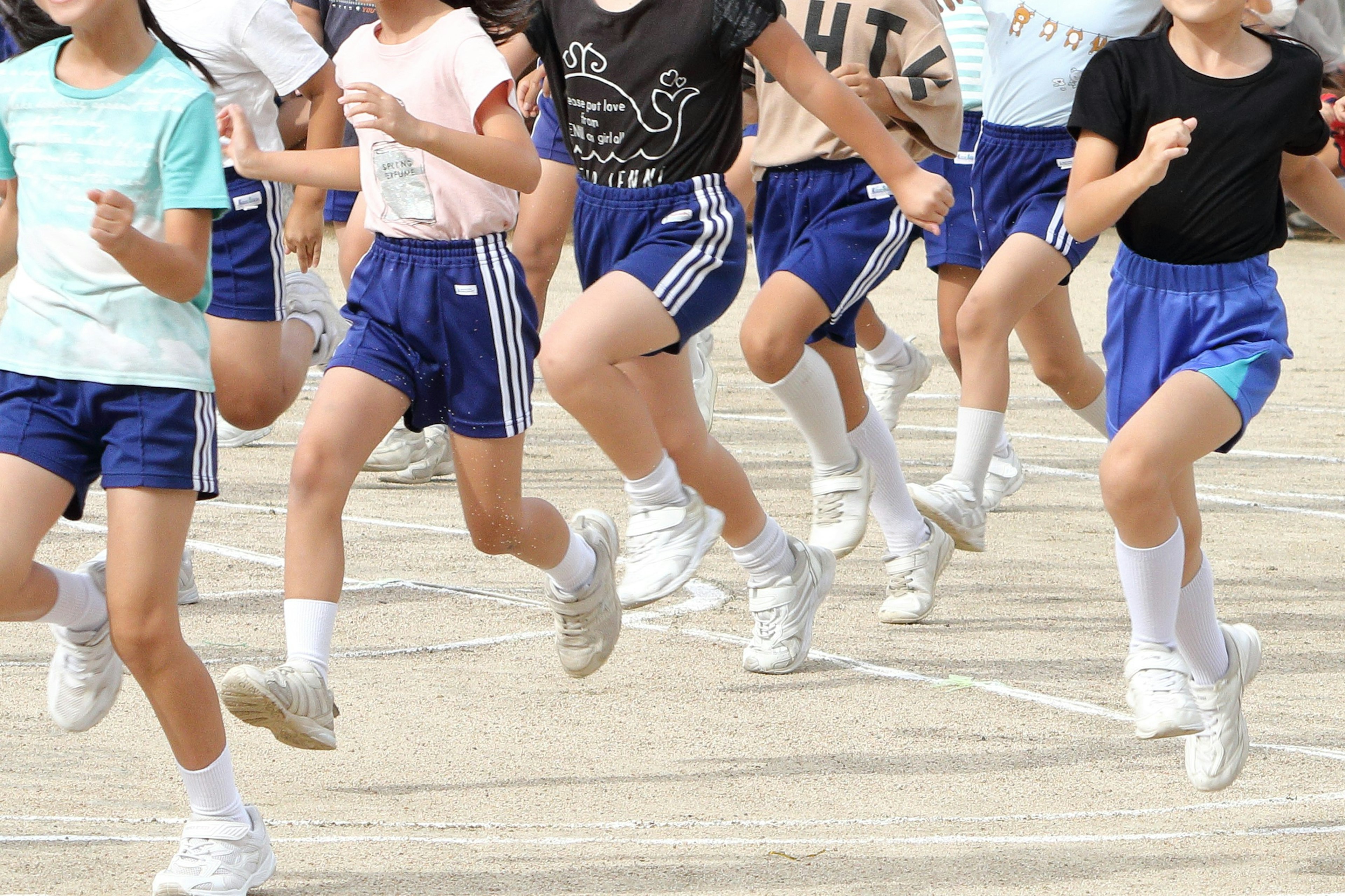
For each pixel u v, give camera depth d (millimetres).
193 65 14617
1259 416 42719
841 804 16156
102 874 13625
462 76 16500
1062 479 34250
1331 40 20781
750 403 42969
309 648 15234
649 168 18234
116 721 18219
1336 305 63719
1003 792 16594
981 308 24203
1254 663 16188
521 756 17469
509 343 17016
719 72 17984
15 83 13523
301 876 13781
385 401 16484
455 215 16719
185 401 13258
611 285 17828
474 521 17688
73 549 25625
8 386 13359
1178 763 17609
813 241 21250
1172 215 15812
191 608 22812
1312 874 14227
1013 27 25297
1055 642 22469
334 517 15812
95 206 13148
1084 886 13828
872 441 22812
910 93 21047
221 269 21969
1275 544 28891
